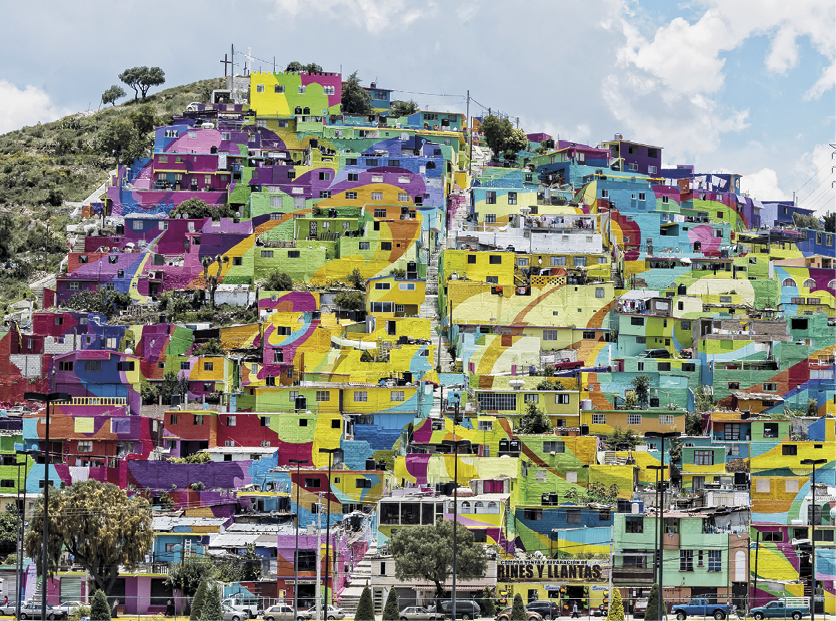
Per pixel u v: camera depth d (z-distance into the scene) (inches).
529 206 7642.7
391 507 4574.3
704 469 5044.3
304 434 5241.1
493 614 4094.5
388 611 3545.8
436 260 7150.6
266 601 4153.5
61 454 5054.1
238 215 7352.4
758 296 7062.0
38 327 5762.8
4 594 4357.8
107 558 4138.8
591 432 5531.5
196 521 4613.7
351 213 7411.4
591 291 6550.2
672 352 6402.6
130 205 7559.1
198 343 5994.1
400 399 5506.9
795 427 5472.4
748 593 4431.6
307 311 6378.0
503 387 5802.2
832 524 4926.2
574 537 4613.7
